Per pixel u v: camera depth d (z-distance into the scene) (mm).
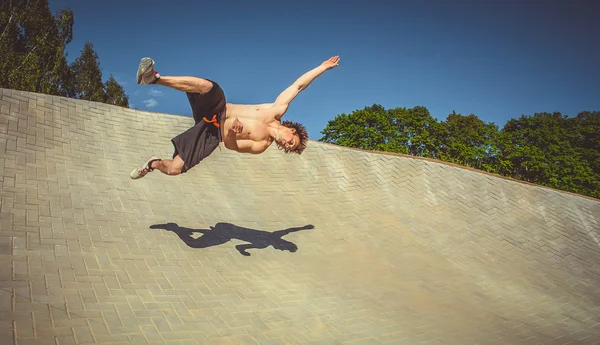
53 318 4969
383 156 16719
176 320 5852
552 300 10102
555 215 15219
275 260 9570
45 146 10695
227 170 13945
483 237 13477
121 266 7133
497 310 8969
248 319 6488
